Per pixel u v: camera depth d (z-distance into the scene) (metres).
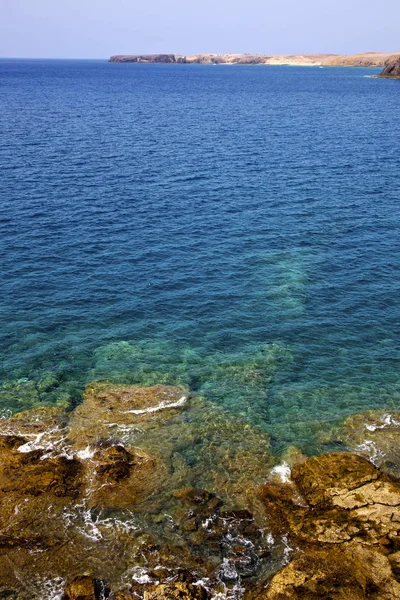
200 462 22.36
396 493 19.89
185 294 36.75
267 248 43.78
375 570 17.28
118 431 23.89
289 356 30.31
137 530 19.20
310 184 60.28
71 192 55.50
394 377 28.72
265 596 16.78
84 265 40.31
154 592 16.77
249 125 99.88
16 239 43.94
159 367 29.03
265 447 23.34
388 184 60.56
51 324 32.97
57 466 21.61
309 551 18.17
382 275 39.78
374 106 133.75
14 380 27.70
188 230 46.97
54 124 93.62
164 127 95.25
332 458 21.98
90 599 16.77
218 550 18.47
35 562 18.00
